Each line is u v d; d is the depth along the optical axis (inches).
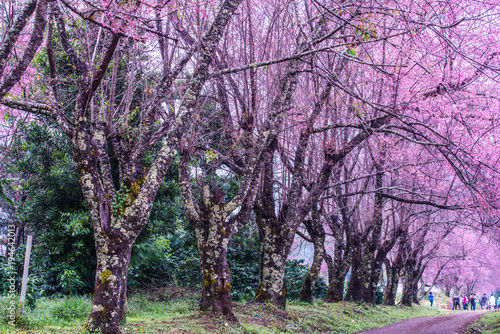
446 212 919.0
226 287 398.0
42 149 553.9
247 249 778.2
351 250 797.9
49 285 536.7
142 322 369.1
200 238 410.3
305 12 564.4
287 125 540.4
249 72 507.2
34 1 267.1
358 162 803.4
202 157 511.5
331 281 806.5
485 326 643.5
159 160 318.3
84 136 303.1
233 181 697.0
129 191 350.3
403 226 829.8
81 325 329.7
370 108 565.3
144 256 629.0
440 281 1802.4
